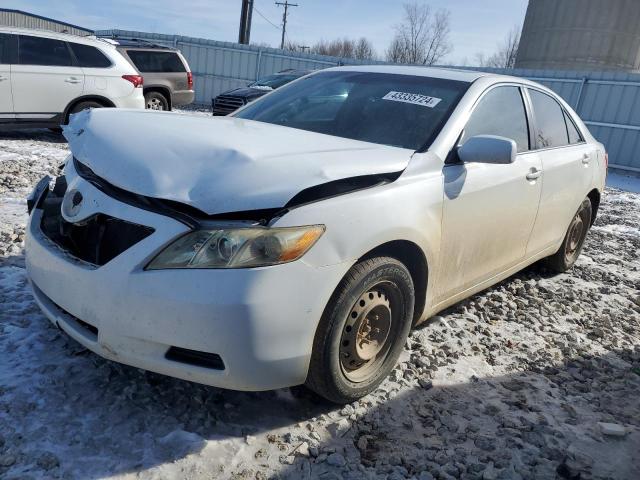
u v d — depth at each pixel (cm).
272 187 218
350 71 387
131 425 232
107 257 225
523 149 376
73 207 241
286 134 286
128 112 306
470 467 233
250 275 206
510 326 378
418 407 271
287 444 233
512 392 296
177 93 1307
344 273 229
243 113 380
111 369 267
